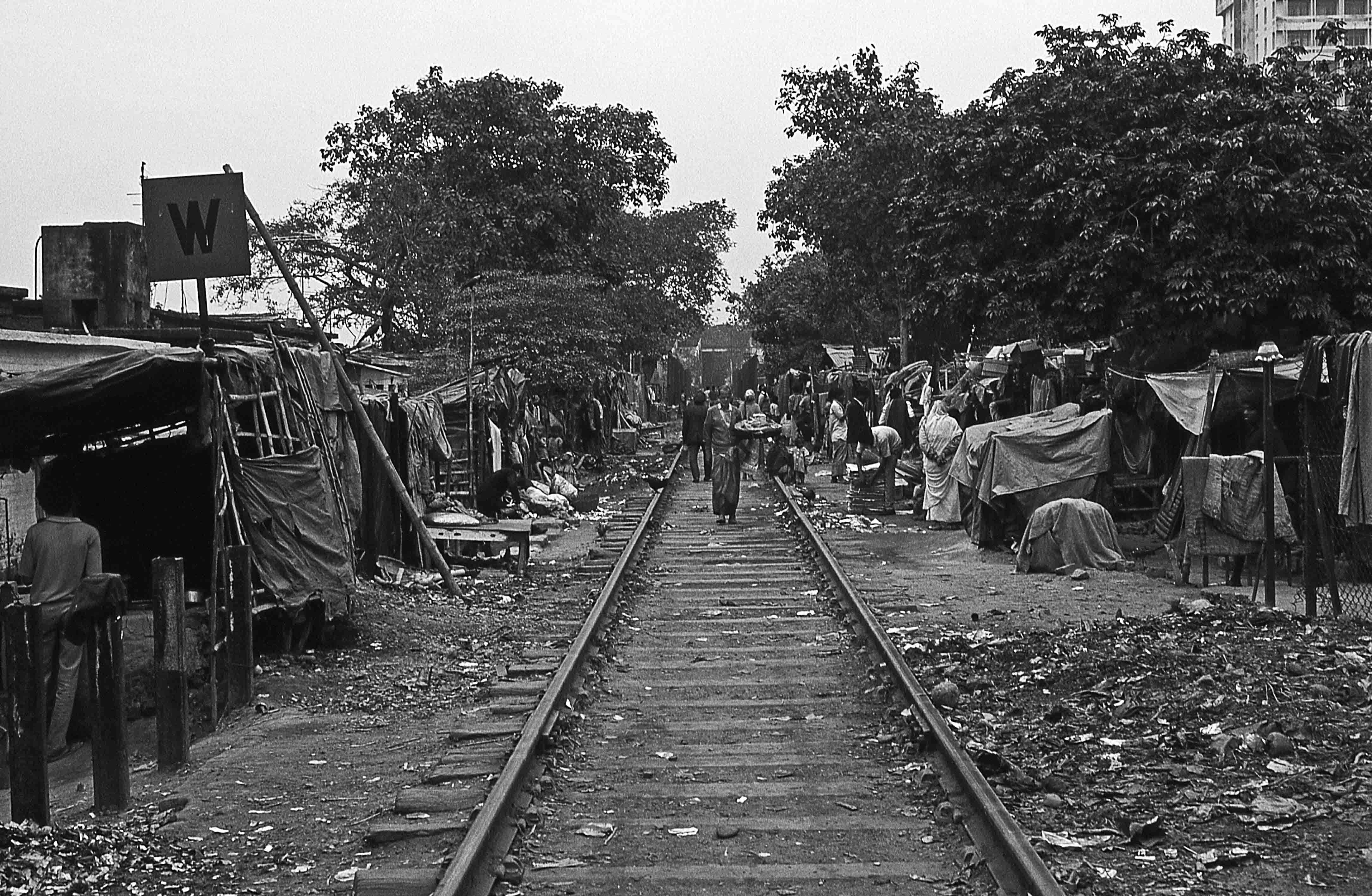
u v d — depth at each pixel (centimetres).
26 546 949
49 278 1644
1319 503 1148
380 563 1530
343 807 705
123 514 1287
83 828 660
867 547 1897
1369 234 2014
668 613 1342
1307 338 2077
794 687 979
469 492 2169
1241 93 2162
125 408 1119
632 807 677
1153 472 1838
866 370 4269
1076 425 1769
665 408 8425
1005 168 2200
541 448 3044
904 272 2433
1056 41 2256
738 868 577
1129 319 2050
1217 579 1478
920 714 805
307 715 950
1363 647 993
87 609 718
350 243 3356
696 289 5388
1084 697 915
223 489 1029
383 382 2406
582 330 3288
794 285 6281
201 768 810
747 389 8038
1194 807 661
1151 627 1130
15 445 1145
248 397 1114
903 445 2583
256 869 611
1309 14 7369
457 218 3550
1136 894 541
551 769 739
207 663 1005
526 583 1593
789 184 3478
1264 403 1280
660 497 2580
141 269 1681
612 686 995
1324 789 675
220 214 1073
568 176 3925
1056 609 1315
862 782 718
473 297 3186
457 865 538
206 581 1279
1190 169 2033
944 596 1418
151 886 588
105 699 716
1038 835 612
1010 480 1761
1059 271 2122
